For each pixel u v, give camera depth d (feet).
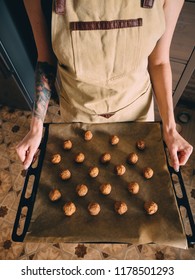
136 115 3.04
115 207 2.47
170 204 2.45
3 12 3.84
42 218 2.46
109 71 2.32
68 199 2.60
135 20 1.97
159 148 2.80
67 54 2.17
